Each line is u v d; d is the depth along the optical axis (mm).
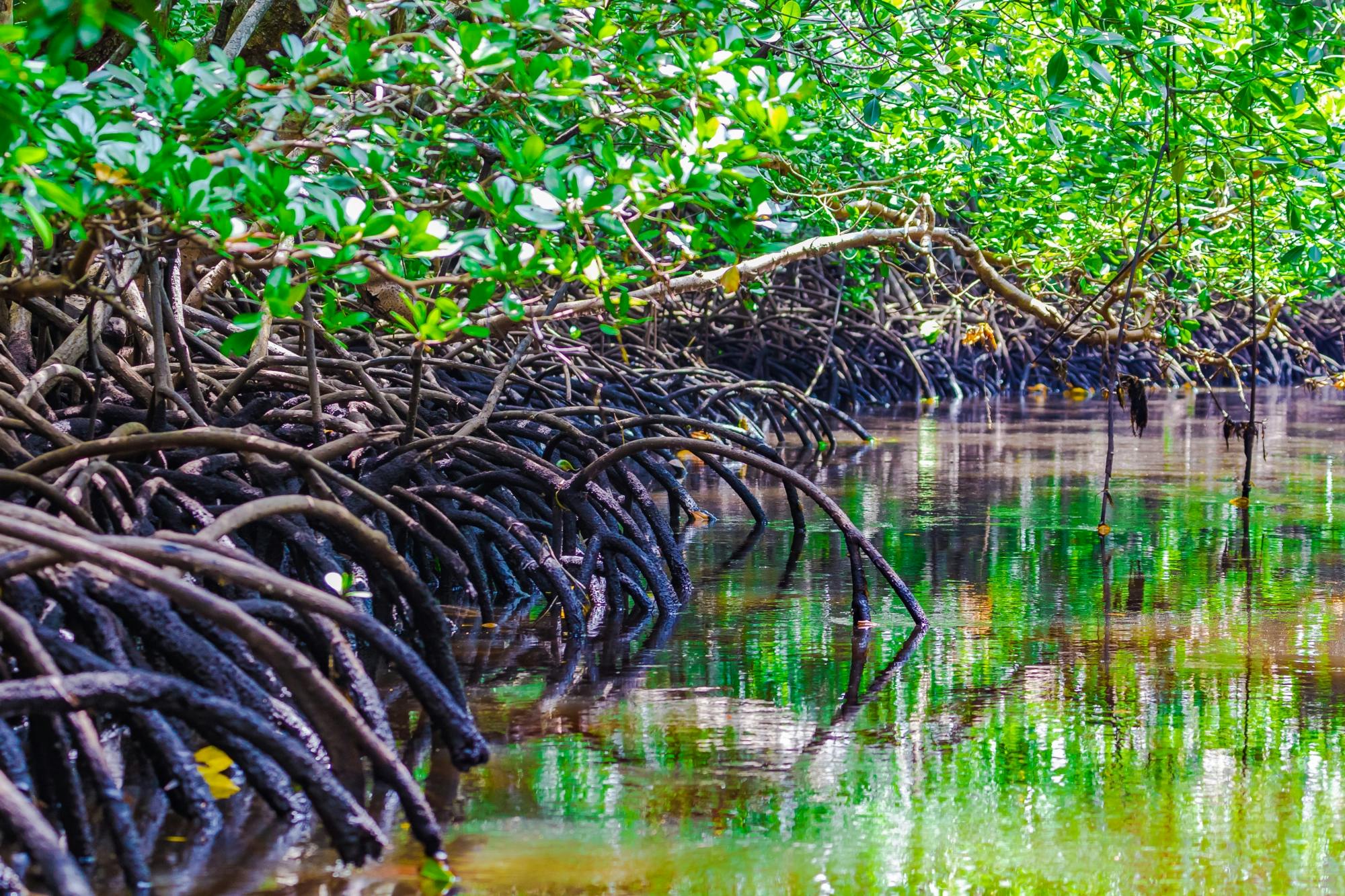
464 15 10250
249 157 6730
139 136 6852
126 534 7402
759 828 6113
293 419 10398
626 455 10633
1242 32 12484
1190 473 18891
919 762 7000
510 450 10844
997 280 13898
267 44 10969
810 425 22562
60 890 4223
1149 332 14883
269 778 5820
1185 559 12508
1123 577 11719
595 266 7242
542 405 16594
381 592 9648
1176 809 6355
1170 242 14688
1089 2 11477
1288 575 11719
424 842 5637
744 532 14227
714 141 7281
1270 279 16000
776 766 6922
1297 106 10836
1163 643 9406
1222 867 5727
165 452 9539
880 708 7934
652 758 7039
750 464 10359
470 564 10305
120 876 5480
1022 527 14328
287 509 6656
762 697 8195
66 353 9734
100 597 5859
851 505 15977
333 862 5645
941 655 9141
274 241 6773
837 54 13797
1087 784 6668
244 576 5555
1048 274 16016
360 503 10000
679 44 8094
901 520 14906
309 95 7395
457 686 7387
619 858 5777
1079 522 14656
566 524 11375
